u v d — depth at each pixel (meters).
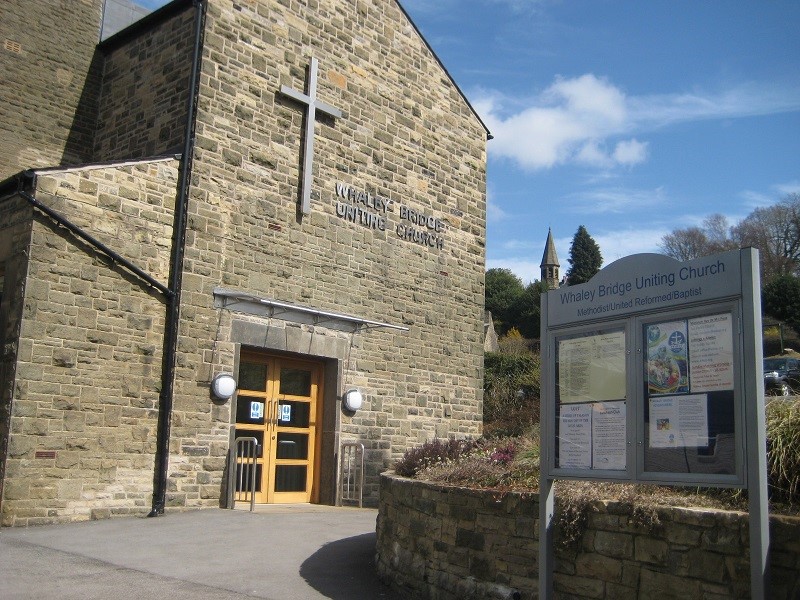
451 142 17.22
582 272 64.19
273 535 10.00
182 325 12.05
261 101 13.55
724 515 4.81
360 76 15.30
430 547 7.28
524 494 6.24
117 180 11.68
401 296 15.60
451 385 16.41
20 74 13.97
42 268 10.78
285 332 13.45
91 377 11.11
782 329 35.03
